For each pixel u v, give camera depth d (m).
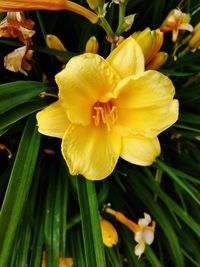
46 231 0.18
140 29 0.21
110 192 0.21
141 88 0.14
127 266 0.22
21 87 0.15
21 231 0.18
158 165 0.20
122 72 0.14
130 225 0.19
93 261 0.16
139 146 0.16
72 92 0.14
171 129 0.21
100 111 0.15
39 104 0.16
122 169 0.21
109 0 0.18
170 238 0.19
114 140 0.16
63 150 0.14
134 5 0.19
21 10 0.14
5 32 0.16
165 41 0.21
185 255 0.21
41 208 0.19
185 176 0.19
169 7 0.21
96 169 0.15
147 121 0.15
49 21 0.19
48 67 0.20
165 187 0.23
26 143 0.16
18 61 0.16
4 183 0.19
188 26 0.17
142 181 0.20
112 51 0.15
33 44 0.18
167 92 0.14
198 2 0.22
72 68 0.14
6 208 0.15
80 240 0.20
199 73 0.21
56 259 0.17
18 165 0.15
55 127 0.14
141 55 0.14
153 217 0.21
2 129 0.16
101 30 0.20
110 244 0.18
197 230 0.19
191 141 0.24
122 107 0.15
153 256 0.20
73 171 0.15
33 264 0.17
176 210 0.20
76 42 0.21
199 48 0.19
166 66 0.19
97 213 0.16
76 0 0.18
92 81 0.14
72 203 0.21
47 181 0.20
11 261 0.17
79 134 0.15
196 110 0.22
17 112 0.16
